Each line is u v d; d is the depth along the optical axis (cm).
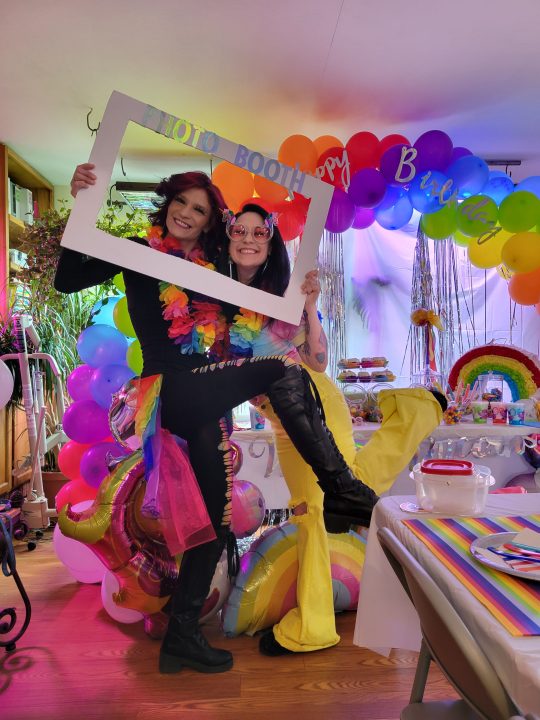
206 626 240
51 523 383
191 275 188
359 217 336
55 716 181
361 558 243
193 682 200
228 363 195
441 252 417
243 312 206
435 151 303
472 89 345
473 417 309
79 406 292
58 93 348
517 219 318
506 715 83
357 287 483
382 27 284
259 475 276
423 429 238
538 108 369
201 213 194
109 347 294
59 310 408
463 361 351
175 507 193
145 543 213
